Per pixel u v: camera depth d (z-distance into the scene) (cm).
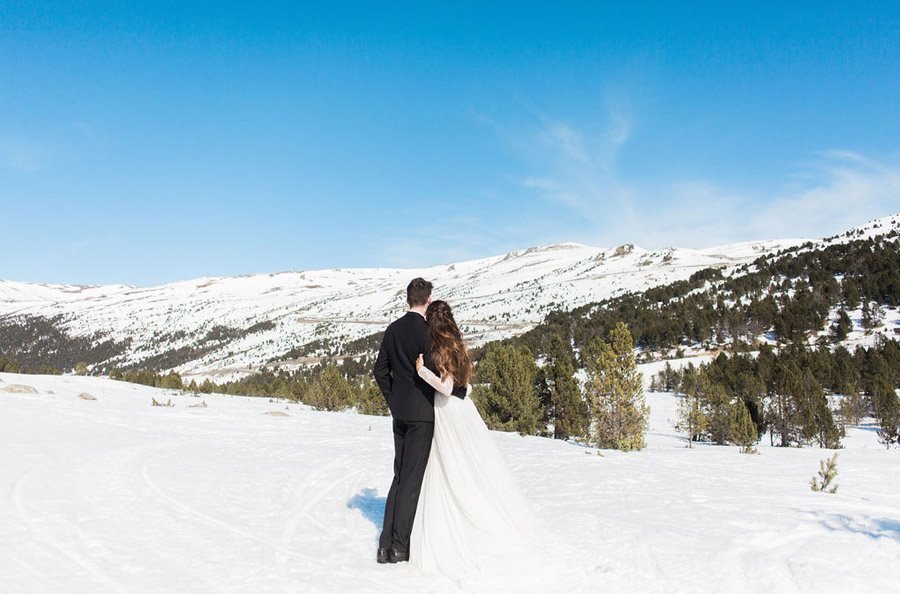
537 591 353
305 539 460
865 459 1459
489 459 436
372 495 621
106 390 2188
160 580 364
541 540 443
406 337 440
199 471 697
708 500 614
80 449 801
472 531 405
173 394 2417
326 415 1848
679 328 8394
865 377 5216
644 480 746
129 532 457
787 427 3616
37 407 1280
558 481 721
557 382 2842
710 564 394
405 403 435
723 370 5694
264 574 378
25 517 486
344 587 360
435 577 380
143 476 649
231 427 1245
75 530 457
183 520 495
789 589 351
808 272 10769
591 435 2458
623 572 380
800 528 491
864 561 401
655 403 5269
